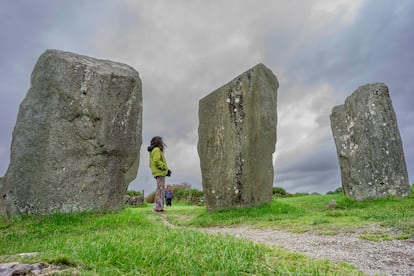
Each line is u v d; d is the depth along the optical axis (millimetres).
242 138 10406
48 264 2988
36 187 7820
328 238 5391
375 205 10312
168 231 5230
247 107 10500
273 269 3232
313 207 11594
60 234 6184
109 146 8477
